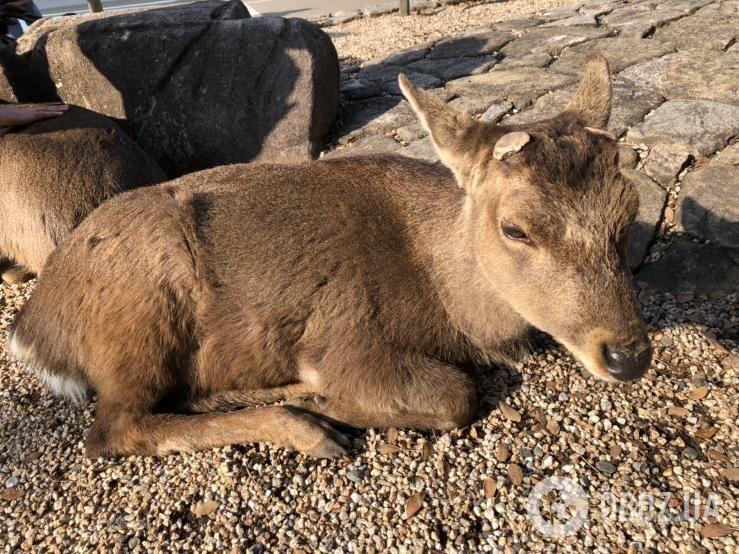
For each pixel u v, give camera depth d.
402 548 0.79
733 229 1.09
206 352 0.99
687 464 0.82
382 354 0.93
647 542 0.76
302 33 1.49
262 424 0.92
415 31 2.54
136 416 0.97
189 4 1.72
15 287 1.37
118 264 0.96
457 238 0.93
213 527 0.84
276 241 0.95
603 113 0.87
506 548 0.77
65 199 1.28
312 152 1.52
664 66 1.58
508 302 0.88
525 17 2.24
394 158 1.05
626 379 0.76
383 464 0.88
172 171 1.64
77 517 0.88
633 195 0.78
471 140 0.87
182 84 1.56
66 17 1.73
